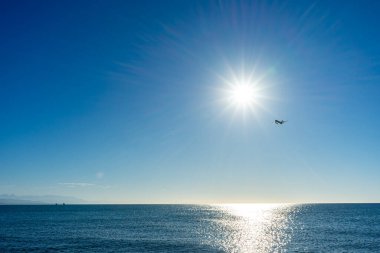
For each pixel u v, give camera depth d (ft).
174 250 202.69
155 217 538.88
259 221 444.96
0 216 572.92
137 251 197.98
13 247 212.43
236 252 200.13
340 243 230.07
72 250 201.26
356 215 555.69
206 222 426.51
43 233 291.17
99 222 421.59
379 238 253.24
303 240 246.68
